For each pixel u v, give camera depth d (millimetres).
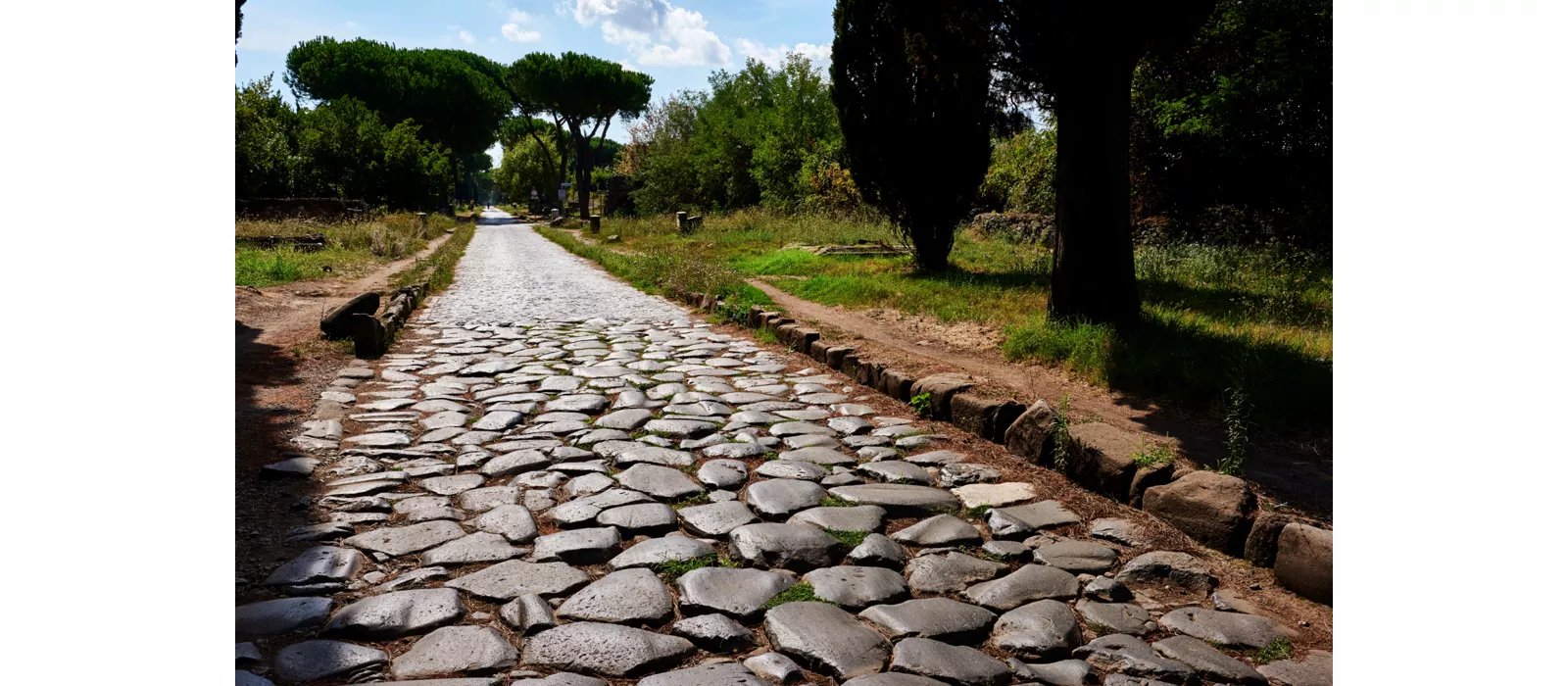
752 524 3812
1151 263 13445
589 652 2701
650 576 3271
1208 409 5898
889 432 5539
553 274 18656
